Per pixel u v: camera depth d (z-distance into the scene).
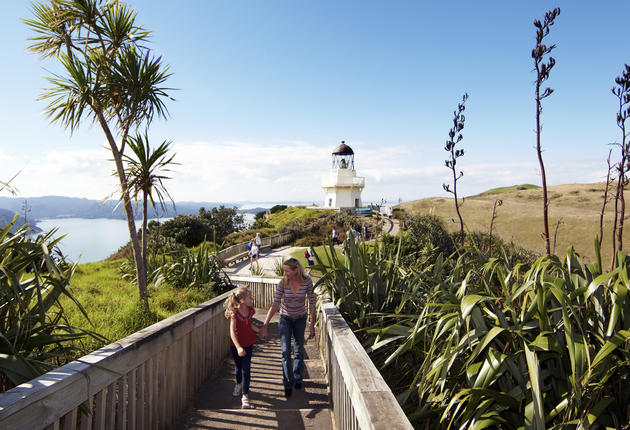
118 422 2.50
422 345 3.04
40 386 1.83
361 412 1.78
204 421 3.34
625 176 3.10
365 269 4.52
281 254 24.19
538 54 3.42
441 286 3.55
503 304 2.59
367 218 41.19
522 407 2.10
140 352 2.73
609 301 2.27
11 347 2.30
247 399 3.65
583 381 1.80
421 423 2.40
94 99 5.98
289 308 4.10
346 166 60.00
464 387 2.36
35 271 2.61
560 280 2.25
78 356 3.38
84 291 7.61
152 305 7.04
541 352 2.16
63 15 5.99
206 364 4.50
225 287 9.85
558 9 3.30
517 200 43.34
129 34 6.56
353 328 4.11
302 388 4.16
